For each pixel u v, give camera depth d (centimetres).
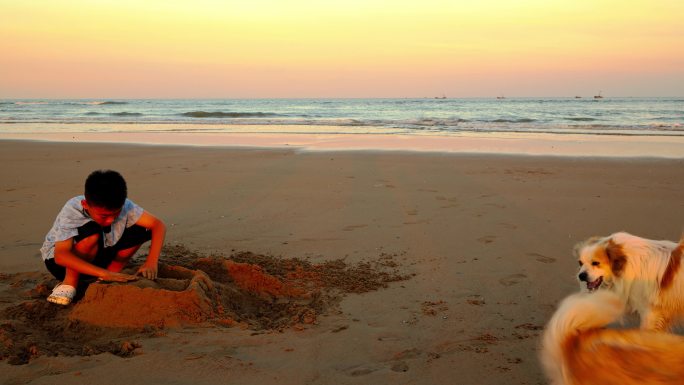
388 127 2412
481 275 490
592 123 2630
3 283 453
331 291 457
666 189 873
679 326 359
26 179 948
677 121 2778
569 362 210
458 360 335
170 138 1823
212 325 375
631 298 364
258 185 905
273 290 455
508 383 309
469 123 2669
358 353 342
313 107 5866
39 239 585
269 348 346
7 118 3253
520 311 413
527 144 1587
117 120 3061
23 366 309
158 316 373
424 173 1031
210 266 473
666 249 358
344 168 1091
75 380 296
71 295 398
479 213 711
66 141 1670
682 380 190
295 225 657
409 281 478
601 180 959
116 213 388
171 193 839
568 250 557
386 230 635
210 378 304
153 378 301
